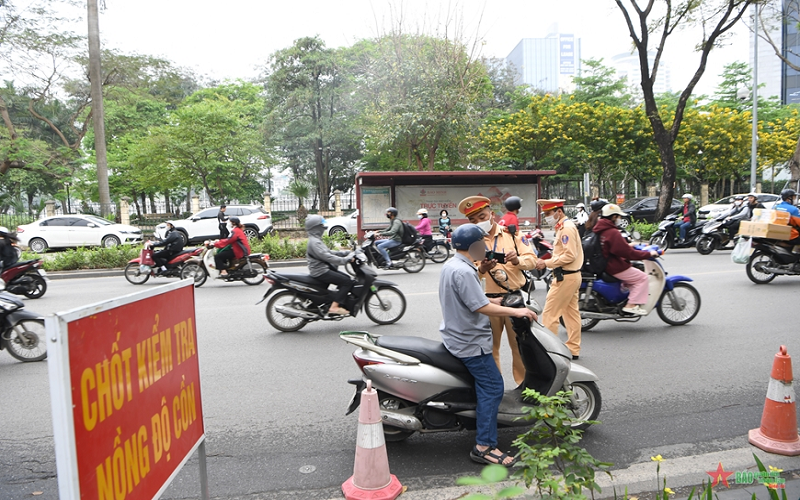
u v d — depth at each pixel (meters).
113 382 1.89
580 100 32.09
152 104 37.22
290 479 3.47
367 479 3.14
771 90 60.72
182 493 3.31
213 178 32.72
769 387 3.72
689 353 5.95
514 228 5.24
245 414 4.52
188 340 2.58
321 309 7.23
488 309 3.38
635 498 3.12
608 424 4.19
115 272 14.84
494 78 41.16
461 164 28.52
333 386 5.16
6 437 4.16
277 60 33.72
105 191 21.72
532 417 2.56
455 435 4.05
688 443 3.86
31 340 6.24
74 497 1.64
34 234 19.98
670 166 20.83
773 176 38.59
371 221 20.53
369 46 28.22
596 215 6.68
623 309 6.63
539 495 2.41
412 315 8.14
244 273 11.33
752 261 9.80
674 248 16.16
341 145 35.78
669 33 19.78
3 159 23.59
